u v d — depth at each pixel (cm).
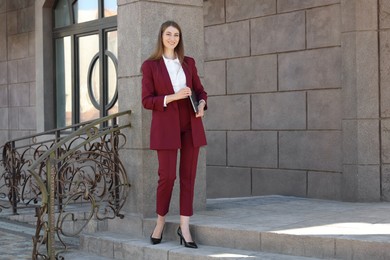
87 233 721
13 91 1310
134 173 698
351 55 803
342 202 807
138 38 695
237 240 599
